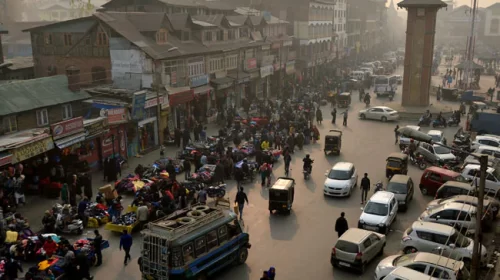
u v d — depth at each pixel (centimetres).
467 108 5738
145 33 3994
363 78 7981
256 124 4134
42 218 2317
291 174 3197
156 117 3712
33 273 1689
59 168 2656
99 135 3009
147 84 3797
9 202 2409
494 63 9862
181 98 3969
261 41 5941
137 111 3353
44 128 2798
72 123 2748
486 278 1822
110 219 2284
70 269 1700
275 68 6294
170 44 4147
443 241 1911
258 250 2066
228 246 1827
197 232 1698
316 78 7475
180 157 3297
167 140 3788
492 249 2092
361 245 1842
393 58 11369
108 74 3975
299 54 7525
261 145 3591
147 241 1650
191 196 2580
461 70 7962
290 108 4725
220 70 4934
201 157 3088
